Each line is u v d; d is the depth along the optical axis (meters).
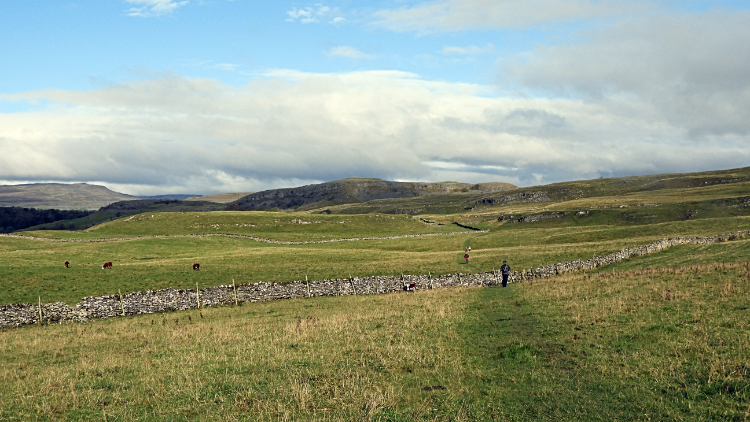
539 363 22.02
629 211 174.12
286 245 124.94
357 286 57.03
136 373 23.73
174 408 18.48
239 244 122.56
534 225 178.12
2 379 24.19
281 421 16.66
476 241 118.06
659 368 20.00
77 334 37.69
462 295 47.31
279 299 54.09
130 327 40.03
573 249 81.62
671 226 105.81
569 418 16.25
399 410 17.39
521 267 68.94
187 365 24.47
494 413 16.92
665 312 29.30
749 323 25.00
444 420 16.50
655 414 16.08
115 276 63.47
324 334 30.05
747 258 51.66
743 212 159.62
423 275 61.22
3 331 41.41
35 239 126.25
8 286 55.75
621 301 33.56
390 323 32.72
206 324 38.91
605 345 23.86
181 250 107.44
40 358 29.20
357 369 22.19
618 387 18.61
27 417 18.17
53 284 57.78
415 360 23.23
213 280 63.28
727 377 18.19
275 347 27.02
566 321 29.72
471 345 25.77
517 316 33.09
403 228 170.50
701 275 42.50
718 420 15.34
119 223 163.50
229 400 19.05
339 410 17.45
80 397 20.30
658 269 49.84
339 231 164.00
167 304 49.91
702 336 23.62
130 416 17.92
